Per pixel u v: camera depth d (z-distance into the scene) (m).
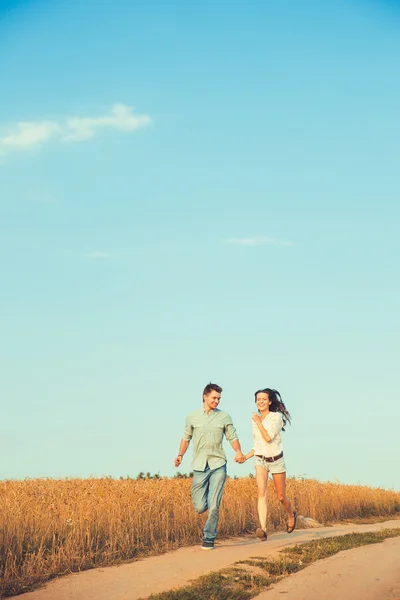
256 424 11.76
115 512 12.23
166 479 18.80
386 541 12.42
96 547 10.89
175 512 13.52
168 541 12.46
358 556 10.38
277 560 9.99
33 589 8.77
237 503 15.35
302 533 15.09
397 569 9.39
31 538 10.66
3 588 8.68
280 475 11.79
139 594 8.20
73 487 16.23
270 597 7.93
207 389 11.77
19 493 14.47
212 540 11.66
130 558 10.97
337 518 20.08
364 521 20.27
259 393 12.05
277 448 11.80
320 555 10.52
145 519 12.53
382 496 23.66
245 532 14.68
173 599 7.62
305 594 8.04
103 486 15.63
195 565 9.88
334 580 8.73
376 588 8.31
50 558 10.02
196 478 11.73
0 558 9.62
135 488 14.81
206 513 14.15
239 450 11.74
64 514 11.59
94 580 9.14
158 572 9.45
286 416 12.02
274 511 16.42
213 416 11.76
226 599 7.81
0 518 10.66
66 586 8.82
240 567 9.44
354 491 22.53
